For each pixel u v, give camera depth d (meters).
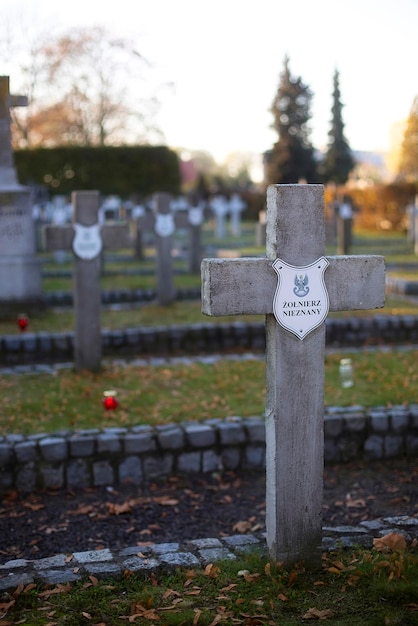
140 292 14.06
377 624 3.12
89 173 29.11
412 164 21.02
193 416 6.59
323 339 3.69
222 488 5.86
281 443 3.67
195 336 10.12
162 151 29.77
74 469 5.84
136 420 6.50
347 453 6.41
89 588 3.56
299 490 3.72
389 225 31.25
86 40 24.28
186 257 20.80
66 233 7.97
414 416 6.50
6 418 6.55
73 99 27.66
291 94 39.31
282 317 3.61
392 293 14.22
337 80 39.56
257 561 3.82
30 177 28.58
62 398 7.21
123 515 5.29
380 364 8.66
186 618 3.23
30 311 11.51
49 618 3.28
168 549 4.11
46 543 4.77
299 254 3.62
